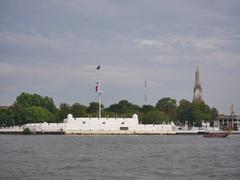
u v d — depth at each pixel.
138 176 123.69
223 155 182.88
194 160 162.38
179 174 127.56
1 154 182.25
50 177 121.56
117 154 185.75
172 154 186.75
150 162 155.38
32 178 119.81
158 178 120.75
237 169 137.62
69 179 118.62
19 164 147.62
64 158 167.25
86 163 151.50
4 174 126.12
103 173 128.75
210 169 137.50
